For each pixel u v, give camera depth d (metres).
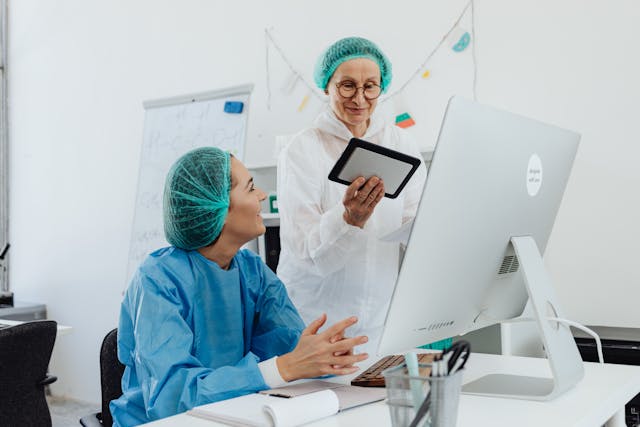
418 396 0.76
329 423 0.94
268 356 1.42
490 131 0.99
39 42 4.43
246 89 3.13
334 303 2.11
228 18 3.53
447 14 2.81
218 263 1.39
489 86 2.71
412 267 0.95
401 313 0.97
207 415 0.98
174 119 3.41
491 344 2.09
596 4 2.46
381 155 1.52
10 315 4.10
